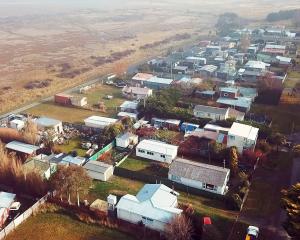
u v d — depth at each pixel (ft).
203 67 374.63
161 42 547.49
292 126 245.04
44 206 164.25
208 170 179.01
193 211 158.61
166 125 245.86
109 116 269.44
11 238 147.64
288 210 133.90
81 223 155.84
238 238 145.59
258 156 195.52
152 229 148.97
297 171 190.80
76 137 233.76
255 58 414.41
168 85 324.60
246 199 170.30
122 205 155.22
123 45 541.75
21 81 364.79
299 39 507.30
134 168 198.18
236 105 269.23
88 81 364.38
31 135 220.02
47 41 588.91
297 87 318.86
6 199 164.25
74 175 163.12
